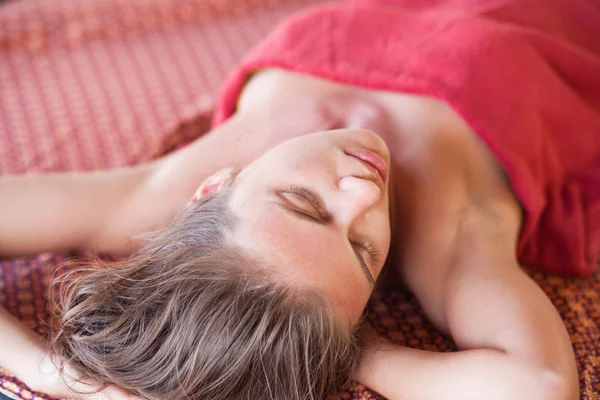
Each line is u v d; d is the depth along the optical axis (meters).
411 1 1.40
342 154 0.91
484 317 0.89
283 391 0.82
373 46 1.19
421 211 1.06
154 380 0.82
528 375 0.81
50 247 1.11
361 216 0.89
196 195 0.98
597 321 1.03
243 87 1.30
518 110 1.12
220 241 0.86
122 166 1.40
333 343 0.85
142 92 1.62
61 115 1.54
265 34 1.82
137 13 1.84
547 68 1.19
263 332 0.80
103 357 0.84
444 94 1.09
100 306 0.87
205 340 0.80
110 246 1.09
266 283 0.82
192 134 1.47
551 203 1.18
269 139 1.13
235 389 0.81
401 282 1.12
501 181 1.11
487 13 1.29
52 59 1.73
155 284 0.85
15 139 1.47
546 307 0.89
